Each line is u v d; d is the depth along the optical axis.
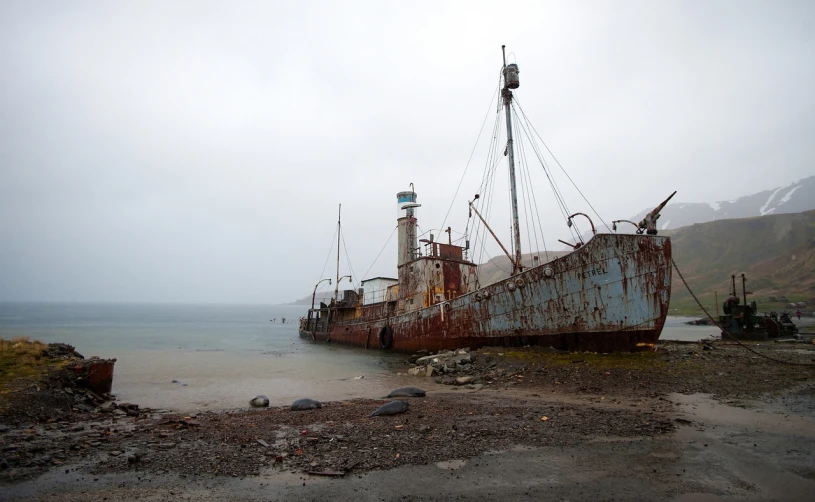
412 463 6.02
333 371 20.64
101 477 5.73
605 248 16.02
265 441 7.29
